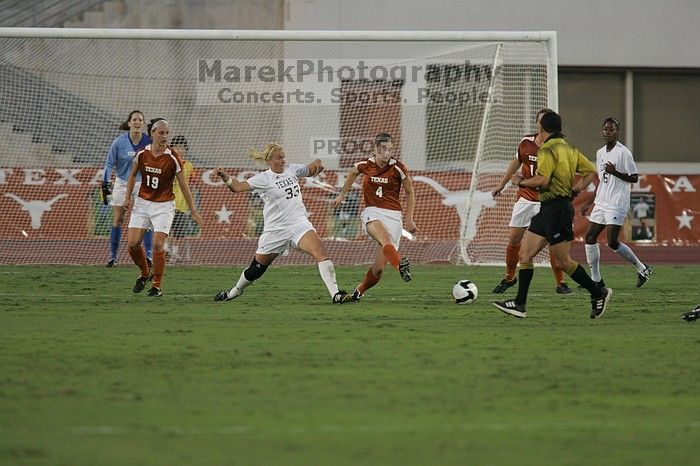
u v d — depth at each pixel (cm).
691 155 9619
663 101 9562
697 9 9350
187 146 7575
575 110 9456
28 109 7181
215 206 6731
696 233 7619
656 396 2444
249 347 3134
